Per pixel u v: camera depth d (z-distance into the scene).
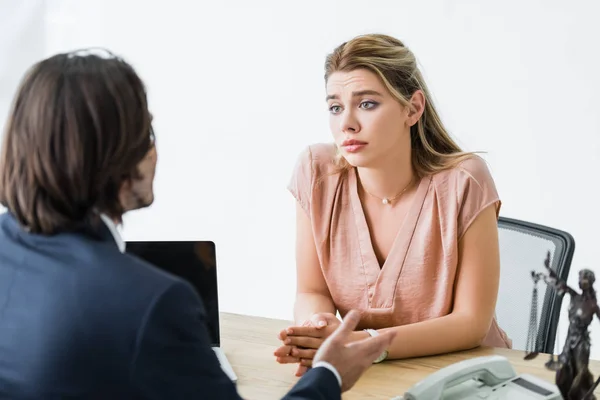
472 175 1.71
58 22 3.58
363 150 1.65
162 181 3.64
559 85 2.96
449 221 1.70
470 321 1.62
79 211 0.96
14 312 0.92
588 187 2.95
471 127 3.11
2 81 3.42
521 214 3.07
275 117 3.41
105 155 0.94
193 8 3.49
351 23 3.24
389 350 1.53
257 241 3.52
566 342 1.13
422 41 3.14
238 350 1.60
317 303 1.80
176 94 3.57
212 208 3.57
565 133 2.97
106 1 3.60
